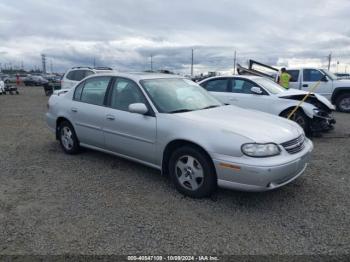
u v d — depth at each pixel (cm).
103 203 414
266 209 397
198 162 415
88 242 327
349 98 1299
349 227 355
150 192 448
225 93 889
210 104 522
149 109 471
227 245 322
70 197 433
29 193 446
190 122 428
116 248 317
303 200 422
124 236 338
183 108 482
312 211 392
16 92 2808
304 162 427
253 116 466
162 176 508
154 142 459
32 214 385
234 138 388
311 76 1354
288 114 802
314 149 675
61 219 373
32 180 496
